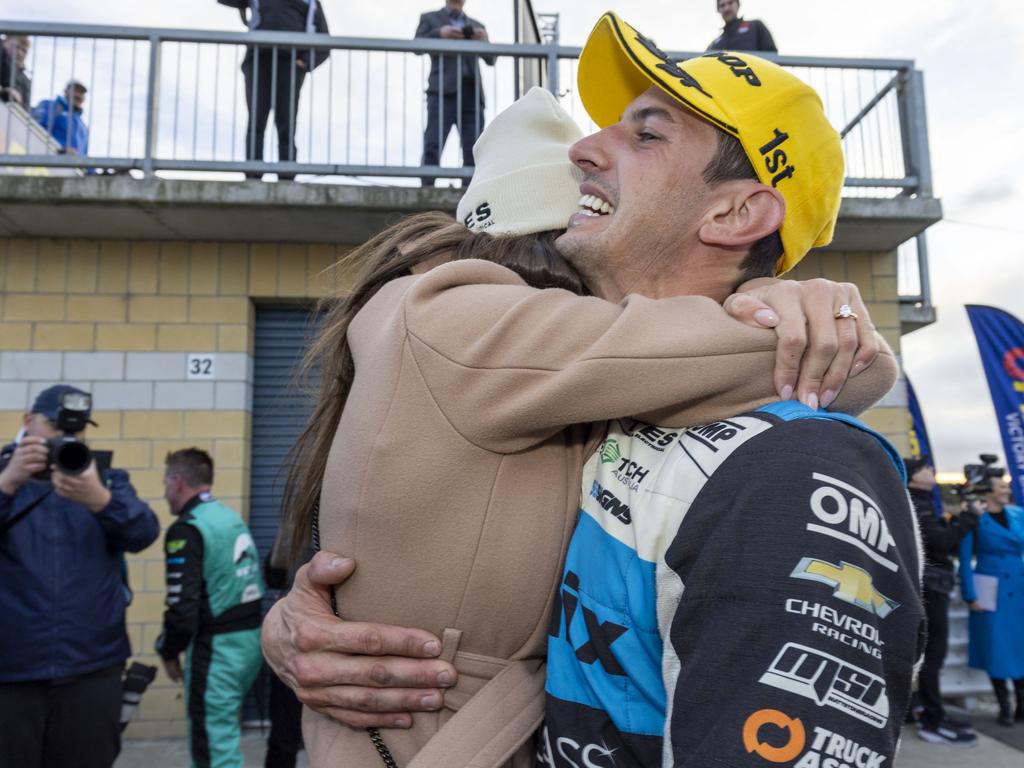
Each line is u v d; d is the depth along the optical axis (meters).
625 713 0.67
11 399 4.94
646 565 0.67
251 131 5.01
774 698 0.53
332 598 0.86
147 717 4.70
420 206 4.70
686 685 0.57
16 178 4.47
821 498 0.59
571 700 0.71
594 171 0.95
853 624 0.55
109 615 2.75
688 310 0.75
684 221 0.88
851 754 0.51
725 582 0.58
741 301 0.75
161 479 4.96
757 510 0.59
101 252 5.11
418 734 0.78
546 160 1.16
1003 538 5.27
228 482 5.00
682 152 0.88
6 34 4.83
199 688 3.12
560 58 5.12
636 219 0.88
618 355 0.70
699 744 0.54
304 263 5.24
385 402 0.78
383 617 0.79
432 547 0.76
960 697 5.82
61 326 5.02
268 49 5.11
